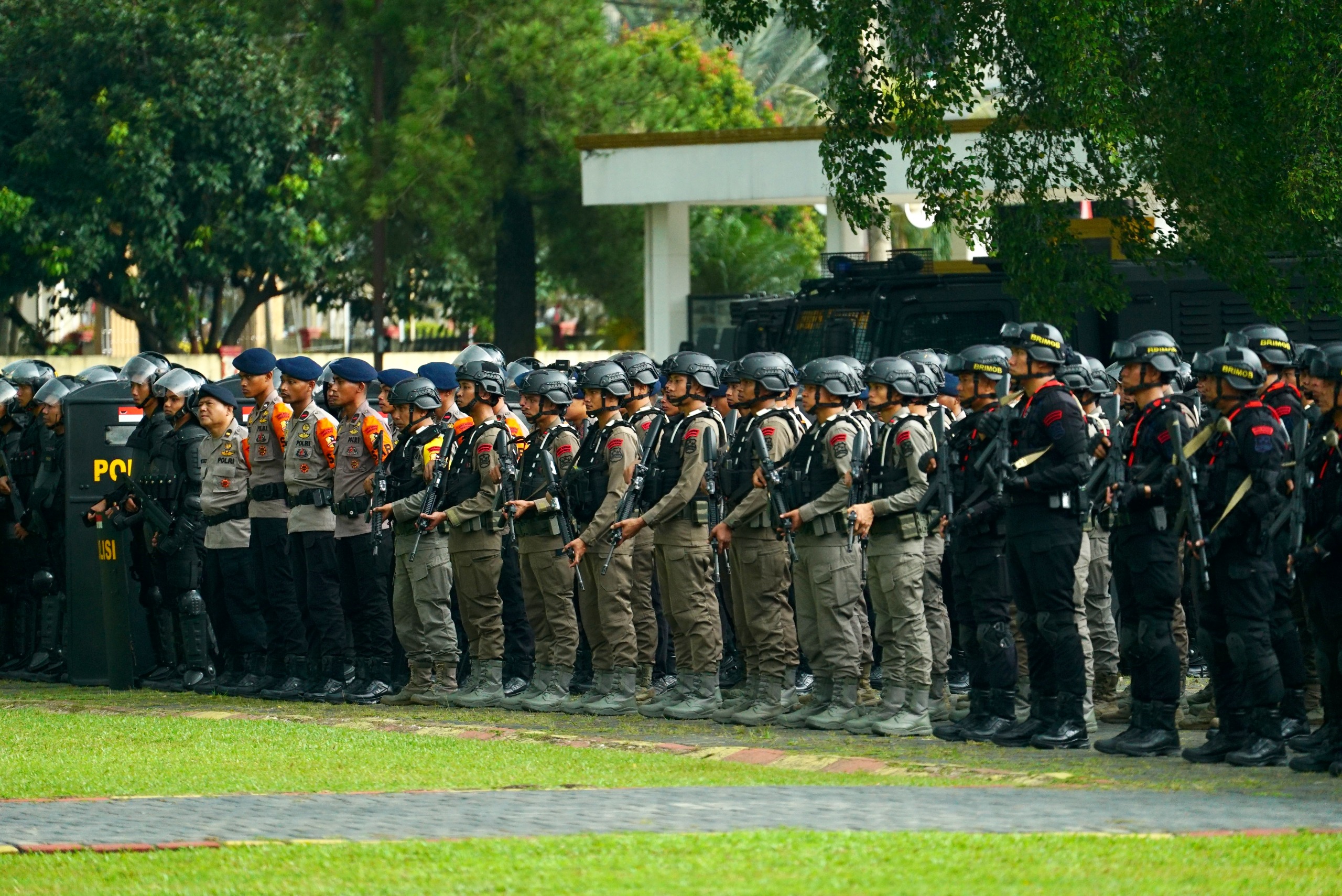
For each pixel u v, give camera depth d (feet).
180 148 365.61
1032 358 93.35
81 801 76.54
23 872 59.88
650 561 118.73
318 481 122.83
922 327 171.32
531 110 300.81
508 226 319.06
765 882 54.65
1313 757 86.28
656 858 59.06
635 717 114.11
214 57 354.74
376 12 299.58
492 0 294.25
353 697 122.42
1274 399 98.07
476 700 119.34
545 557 116.57
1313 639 86.79
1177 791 79.41
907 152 169.68
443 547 119.85
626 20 458.91
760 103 495.00
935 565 110.32
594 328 490.49
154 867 60.34
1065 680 95.66
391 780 83.51
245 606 127.24
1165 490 89.35
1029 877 55.36
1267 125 155.63
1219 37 155.94
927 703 103.96
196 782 82.99
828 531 105.19
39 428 140.46
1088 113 153.89
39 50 352.90
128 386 135.13
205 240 369.50
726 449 111.34
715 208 402.11
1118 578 93.25
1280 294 163.94
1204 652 90.27
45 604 140.97
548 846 61.77
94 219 353.10
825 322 174.81
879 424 106.42
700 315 292.61
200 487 128.77
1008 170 170.60
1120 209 168.86
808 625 107.34
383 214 293.23
